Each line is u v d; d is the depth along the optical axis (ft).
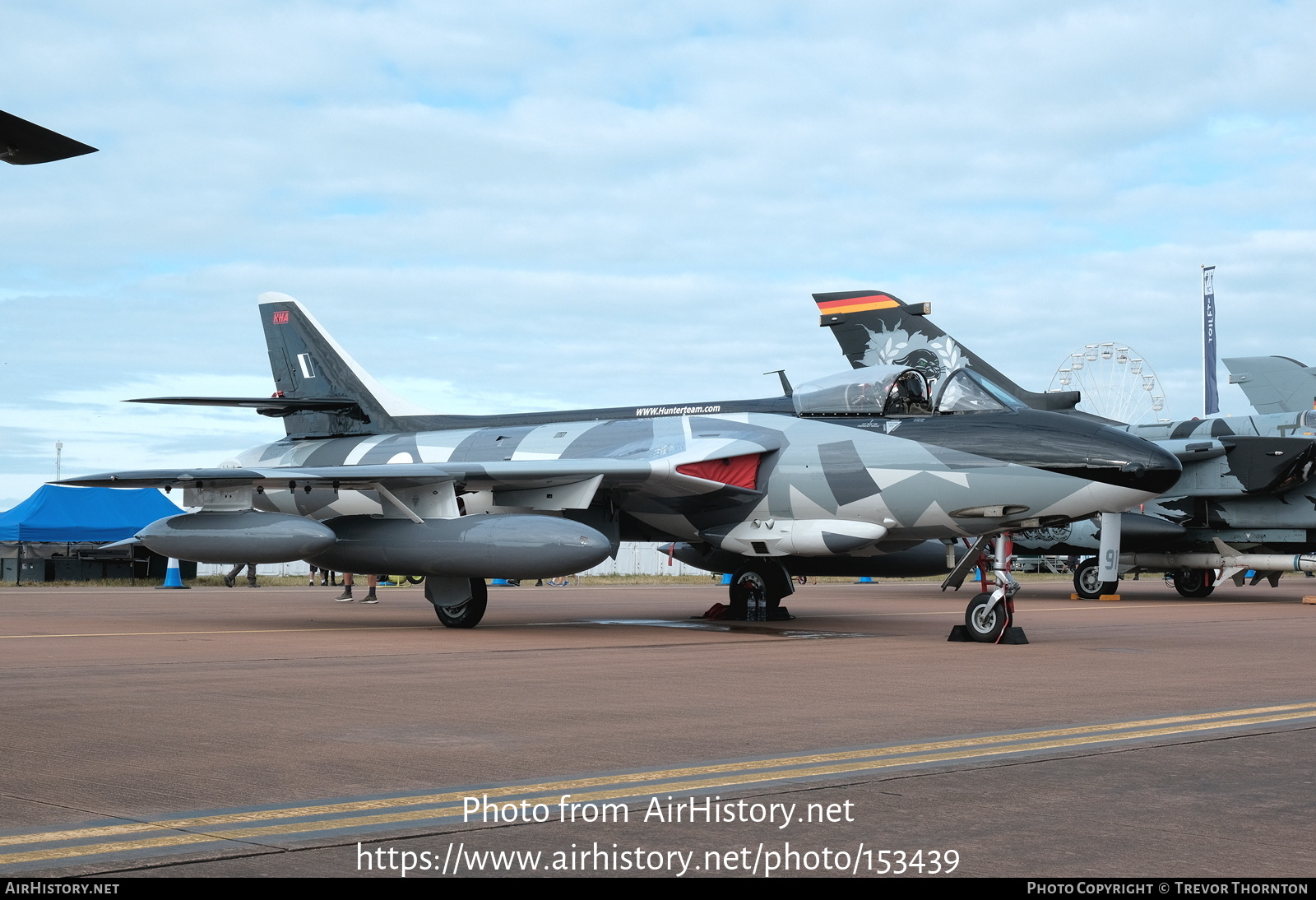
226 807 17.89
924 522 51.62
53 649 43.16
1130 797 18.69
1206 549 93.40
